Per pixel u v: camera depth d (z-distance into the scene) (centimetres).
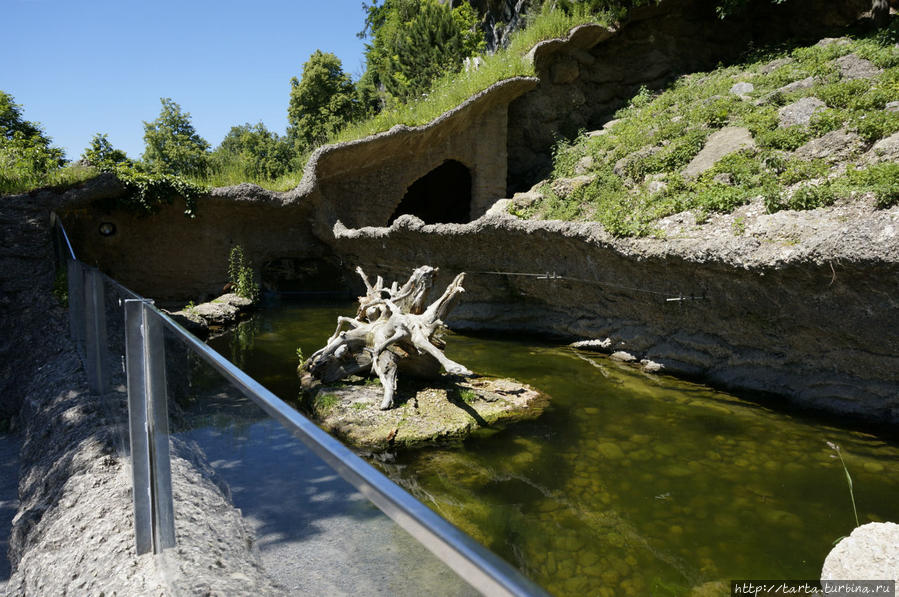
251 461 157
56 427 514
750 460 667
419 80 2480
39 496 432
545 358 1151
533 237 1219
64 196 1328
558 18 2058
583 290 1213
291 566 136
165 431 258
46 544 348
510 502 573
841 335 805
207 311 1552
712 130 1478
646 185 1388
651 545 492
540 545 493
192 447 214
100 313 491
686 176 1320
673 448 702
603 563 464
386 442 712
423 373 923
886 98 1224
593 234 1102
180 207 1722
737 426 777
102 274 464
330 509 118
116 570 295
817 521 528
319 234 1897
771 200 994
